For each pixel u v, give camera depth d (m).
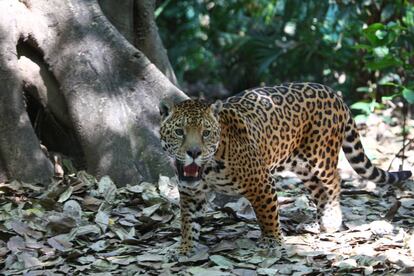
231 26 25.03
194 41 23.88
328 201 11.00
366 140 15.88
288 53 21.58
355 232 10.62
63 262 9.76
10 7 12.87
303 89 10.77
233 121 9.75
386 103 17.92
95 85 12.84
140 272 9.41
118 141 12.70
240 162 9.66
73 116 12.80
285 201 12.09
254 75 23.75
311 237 10.62
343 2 19.52
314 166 10.84
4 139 12.49
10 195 12.06
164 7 24.12
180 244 10.05
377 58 15.09
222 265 9.42
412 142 15.61
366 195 12.73
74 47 12.95
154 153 12.80
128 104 12.98
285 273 9.13
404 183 13.20
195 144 9.09
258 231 10.71
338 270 9.12
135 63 13.16
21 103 12.64
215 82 26.69
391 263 9.30
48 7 13.10
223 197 11.96
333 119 10.84
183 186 9.77
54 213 11.12
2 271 9.57
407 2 18.59
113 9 14.04
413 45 18.05
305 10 21.62
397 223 11.20
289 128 10.47
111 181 12.16
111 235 10.58
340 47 20.17
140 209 11.54
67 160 13.27
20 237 10.32
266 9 23.30
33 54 13.16
